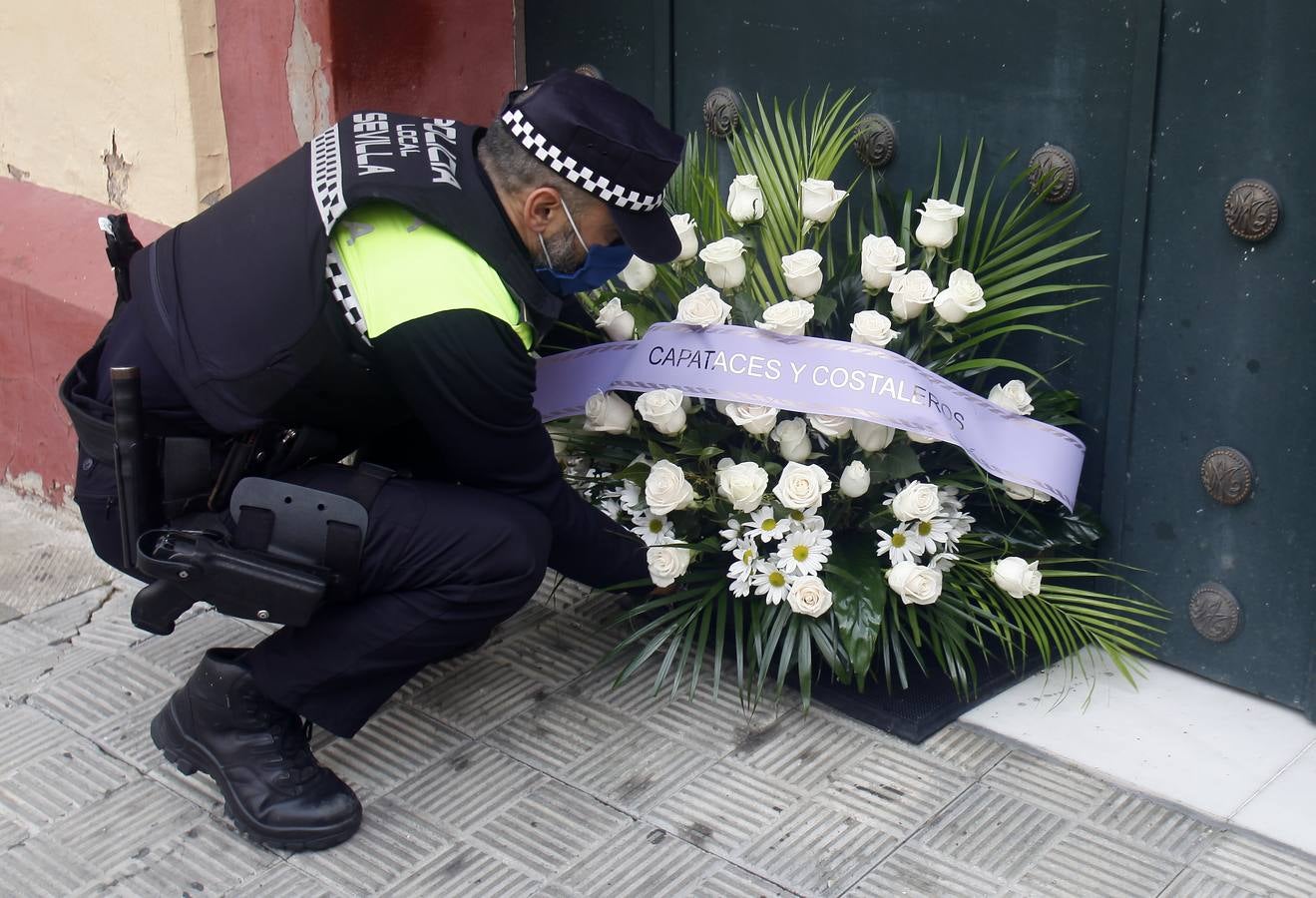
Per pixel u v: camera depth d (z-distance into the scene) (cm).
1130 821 213
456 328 187
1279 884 200
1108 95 235
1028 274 240
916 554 238
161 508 197
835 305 245
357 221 190
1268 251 223
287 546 195
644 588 265
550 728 238
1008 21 244
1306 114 213
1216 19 219
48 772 229
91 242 311
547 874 204
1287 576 235
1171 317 237
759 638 237
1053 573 246
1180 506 245
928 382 232
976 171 245
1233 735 234
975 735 235
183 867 207
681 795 221
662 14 289
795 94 277
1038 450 239
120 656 262
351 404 198
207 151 299
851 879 202
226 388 193
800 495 228
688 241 251
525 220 196
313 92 282
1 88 335
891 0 257
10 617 279
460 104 306
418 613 203
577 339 258
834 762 228
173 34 291
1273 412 229
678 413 235
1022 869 203
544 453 211
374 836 213
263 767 211
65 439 317
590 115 190
